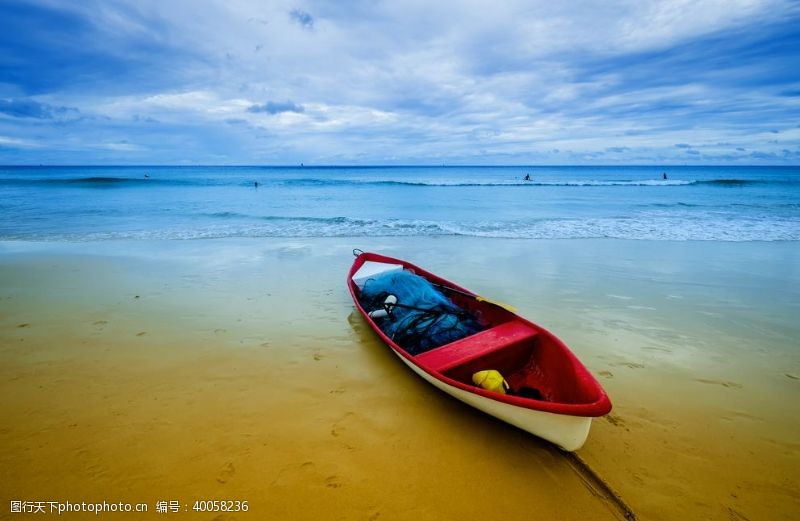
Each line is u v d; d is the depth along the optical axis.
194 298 7.14
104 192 27.45
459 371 4.05
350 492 3.00
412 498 2.96
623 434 3.65
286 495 2.96
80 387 4.26
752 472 3.23
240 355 5.07
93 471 3.14
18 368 4.62
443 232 14.01
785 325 6.09
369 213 18.59
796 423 3.84
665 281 8.25
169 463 3.24
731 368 4.84
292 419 3.83
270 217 17.02
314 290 7.66
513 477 3.17
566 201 23.28
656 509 2.88
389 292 6.02
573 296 7.35
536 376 4.28
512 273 8.80
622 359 5.03
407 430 3.71
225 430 3.64
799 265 9.51
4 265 9.25
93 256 10.27
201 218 16.86
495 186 34.91
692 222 15.83
